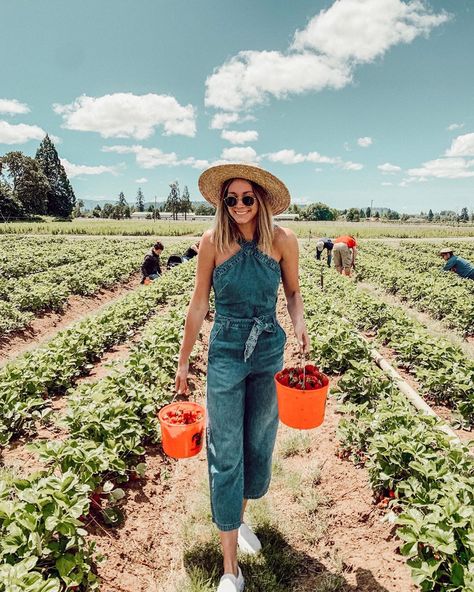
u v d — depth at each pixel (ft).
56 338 23.22
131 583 9.07
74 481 9.32
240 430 8.57
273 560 9.68
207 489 12.34
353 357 20.57
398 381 18.22
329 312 28.89
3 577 7.12
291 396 8.27
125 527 10.60
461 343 28.25
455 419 16.57
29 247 82.84
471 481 9.84
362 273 56.44
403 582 8.82
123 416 13.16
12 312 30.73
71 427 12.78
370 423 12.80
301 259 64.28
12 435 14.93
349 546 10.12
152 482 12.62
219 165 8.06
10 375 16.76
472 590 7.15
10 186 326.24
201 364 22.41
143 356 18.88
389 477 10.78
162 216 529.45
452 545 7.82
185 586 9.10
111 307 31.89
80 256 71.26
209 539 10.41
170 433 9.06
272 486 12.50
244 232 8.57
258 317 8.55
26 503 8.63
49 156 362.74
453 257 42.63
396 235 150.82
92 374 21.74
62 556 8.31
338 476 12.53
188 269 50.16
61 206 362.53
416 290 40.70
